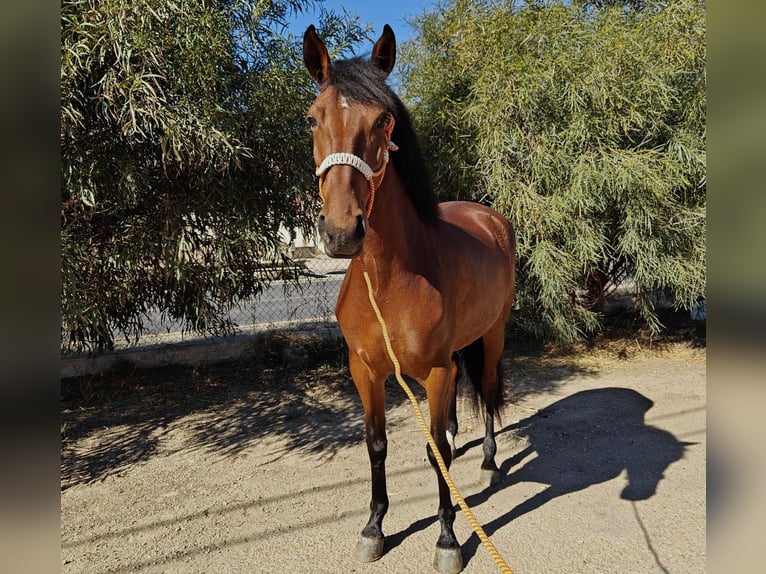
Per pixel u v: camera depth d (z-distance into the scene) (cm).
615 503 246
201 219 362
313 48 168
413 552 213
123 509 252
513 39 459
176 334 525
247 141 354
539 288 470
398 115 176
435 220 200
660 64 426
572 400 388
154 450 319
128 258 346
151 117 293
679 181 425
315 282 636
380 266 175
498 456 304
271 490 268
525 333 544
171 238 343
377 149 155
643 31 443
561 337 472
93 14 281
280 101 343
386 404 393
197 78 305
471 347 285
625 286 612
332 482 275
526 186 450
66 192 314
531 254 453
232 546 221
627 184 407
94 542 225
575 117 432
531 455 302
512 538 221
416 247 187
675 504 243
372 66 163
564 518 235
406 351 186
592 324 498
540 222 435
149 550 219
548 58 433
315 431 344
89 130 311
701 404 373
